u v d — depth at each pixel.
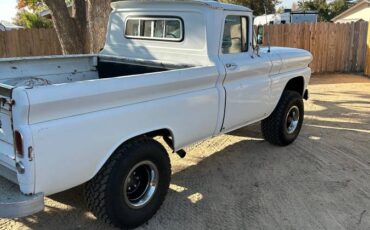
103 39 7.26
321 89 11.33
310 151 6.06
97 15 7.20
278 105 5.90
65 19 7.82
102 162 3.39
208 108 4.36
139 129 3.61
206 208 4.34
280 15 23.28
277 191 4.76
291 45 13.46
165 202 4.43
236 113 4.87
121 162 3.54
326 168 5.44
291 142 6.34
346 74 14.20
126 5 5.34
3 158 3.19
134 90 3.48
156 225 3.98
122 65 5.41
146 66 5.16
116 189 3.55
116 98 3.37
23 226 3.92
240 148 6.16
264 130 6.06
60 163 3.08
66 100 3.01
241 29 4.95
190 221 4.07
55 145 3.01
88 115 3.21
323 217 4.20
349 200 4.57
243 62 4.91
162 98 3.82
